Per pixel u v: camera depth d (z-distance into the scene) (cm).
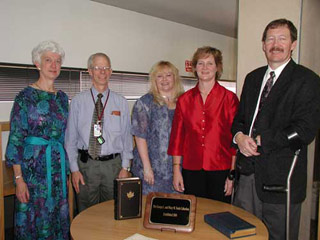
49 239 201
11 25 324
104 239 135
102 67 228
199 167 205
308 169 225
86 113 227
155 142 219
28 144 194
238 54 255
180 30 526
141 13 457
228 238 135
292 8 221
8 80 331
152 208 149
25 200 192
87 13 390
